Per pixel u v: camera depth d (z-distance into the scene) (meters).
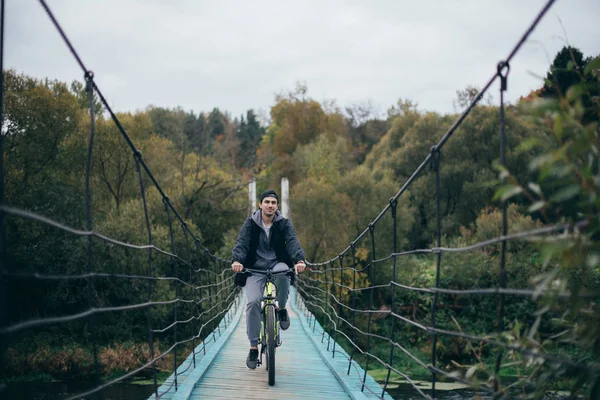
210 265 25.39
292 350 7.11
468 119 33.31
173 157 30.28
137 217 23.27
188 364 5.46
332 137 51.59
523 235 1.74
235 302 12.59
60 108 22.02
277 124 55.06
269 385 4.81
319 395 4.50
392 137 41.75
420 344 22.92
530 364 2.03
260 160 44.75
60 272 20.17
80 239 20.77
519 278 20.30
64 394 16.08
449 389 15.73
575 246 1.54
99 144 24.22
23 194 20.47
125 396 15.48
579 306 1.67
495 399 2.10
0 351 1.63
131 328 21.08
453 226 32.50
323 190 28.22
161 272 22.92
